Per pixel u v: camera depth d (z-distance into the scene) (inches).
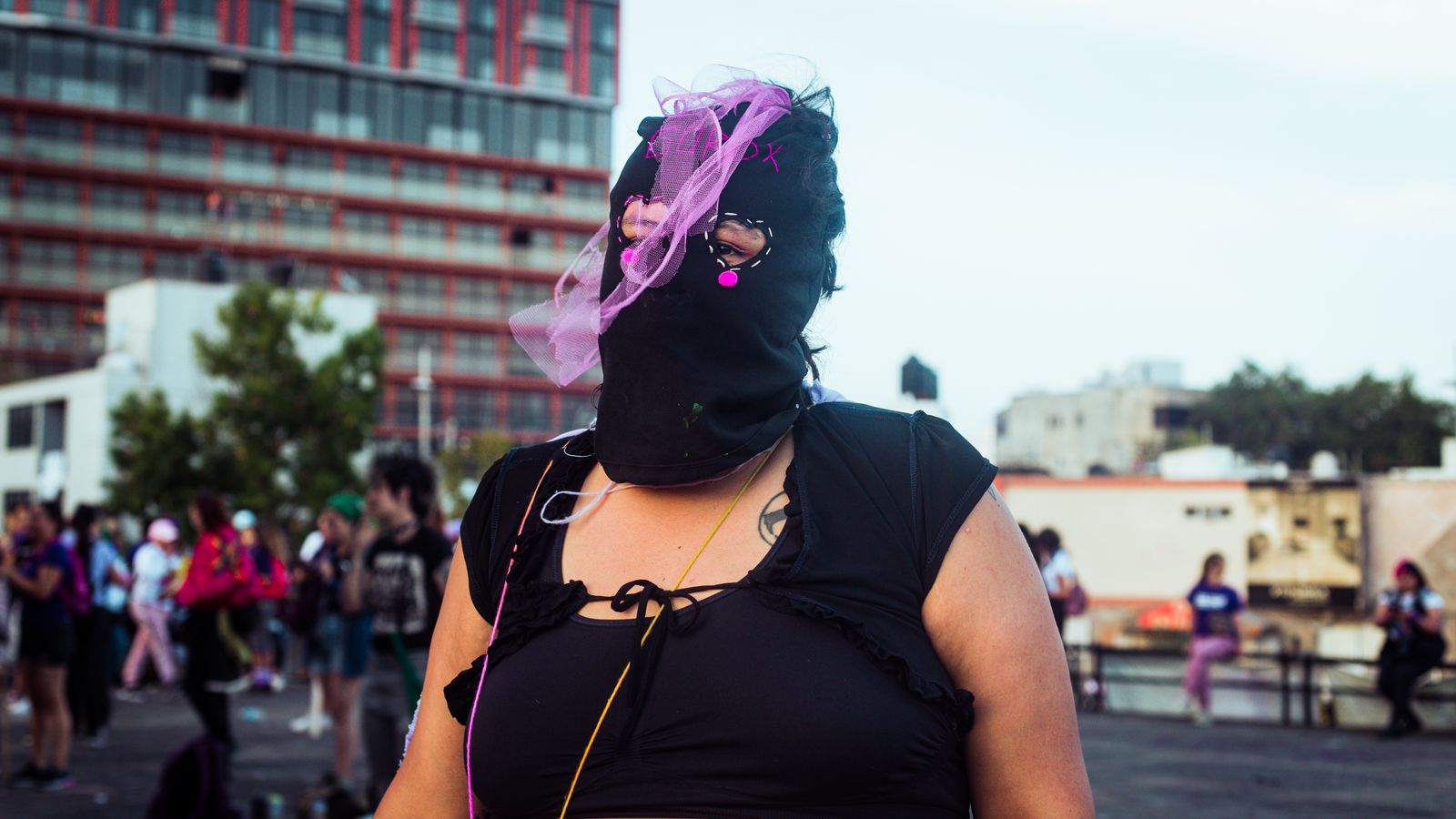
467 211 2817.4
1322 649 660.7
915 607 52.8
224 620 312.0
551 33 2886.3
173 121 2591.0
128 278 2571.4
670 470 53.0
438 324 2790.4
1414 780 389.7
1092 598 735.7
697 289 53.2
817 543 52.0
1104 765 418.9
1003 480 758.5
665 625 50.9
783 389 54.9
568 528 56.7
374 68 2748.5
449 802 60.5
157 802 301.3
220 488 1323.8
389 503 249.8
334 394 1355.8
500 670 54.3
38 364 2481.5
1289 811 338.0
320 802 300.4
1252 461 2578.7
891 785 49.3
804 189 55.7
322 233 2711.6
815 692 49.0
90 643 446.9
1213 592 547.5
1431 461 2598.4
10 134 2493.8
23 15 2493.8
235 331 1341.0
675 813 49.1
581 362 58.1
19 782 354.0
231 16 2635.3
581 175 2918.3
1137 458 2534.5
